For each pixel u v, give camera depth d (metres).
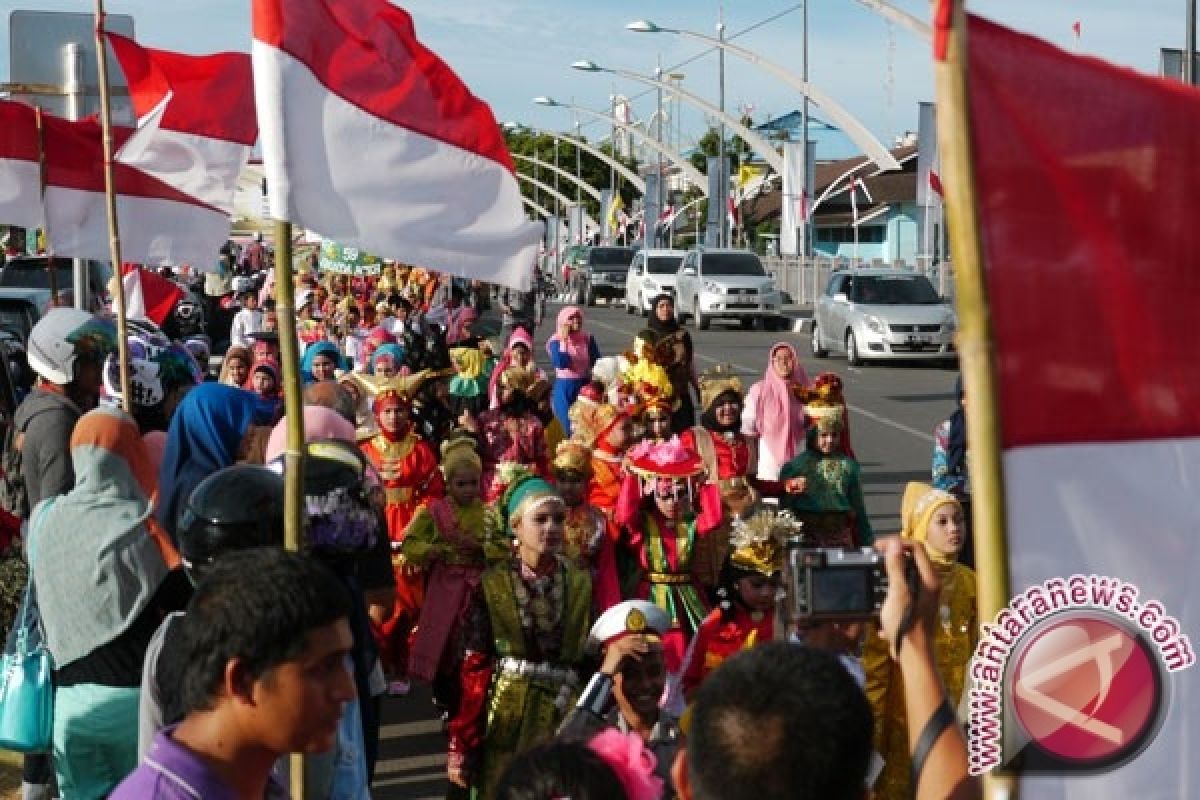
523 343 15.10
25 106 9.38
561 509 6.34
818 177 76.69
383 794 7.82
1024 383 2.79
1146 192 2.82
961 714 4.25
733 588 6.47
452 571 7.97
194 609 3.22
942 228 42.50
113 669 5.25
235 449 6.61
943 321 32.50
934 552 6.18
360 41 5.17
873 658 5.69
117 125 9.73
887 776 5.82
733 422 10.63
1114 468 2.82
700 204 78.94
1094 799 2.90
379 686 5.68
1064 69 2.80
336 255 26.98
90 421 5.34
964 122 2.68
